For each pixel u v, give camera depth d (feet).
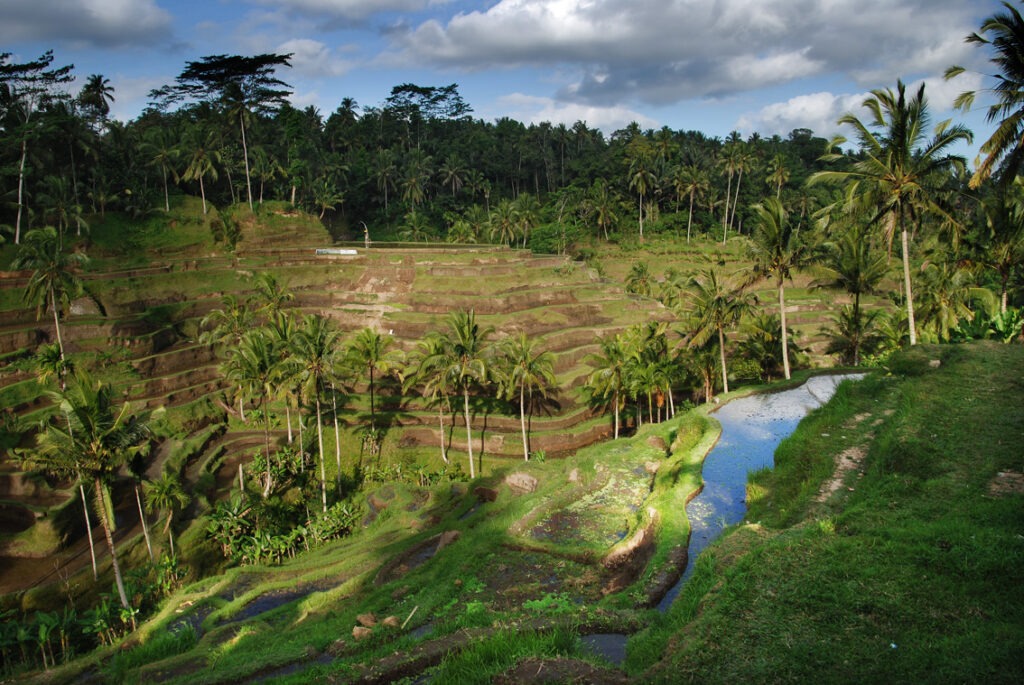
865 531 50.90
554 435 172.45
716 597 47.52
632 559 71.72
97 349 192.34
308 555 130.31
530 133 453.99
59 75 252.01
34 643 105.70
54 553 128.67
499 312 214.48
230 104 298.56
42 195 224.53
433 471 168.86
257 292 231.71
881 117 106.32
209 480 164.04
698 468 87.20
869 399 89.81
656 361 168.04
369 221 402.52
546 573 73.26
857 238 151.53
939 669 33.91
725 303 158.40
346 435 183.21
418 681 48.83
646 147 397.60
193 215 284.20
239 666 63.77
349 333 219.82
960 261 133.80
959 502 53.16
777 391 125.29
